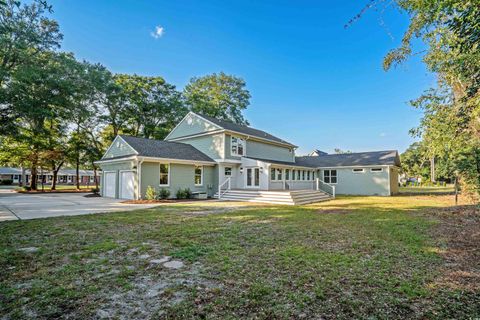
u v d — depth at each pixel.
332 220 8.51
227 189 19.00
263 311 2.73
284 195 14.82
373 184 23.11
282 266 4.09
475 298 3.02
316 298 3.02
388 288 3.28
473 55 4.24
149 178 15.81
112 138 29.42
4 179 46.69
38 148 26.12
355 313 2.70
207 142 20.17
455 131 7.93
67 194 23.22
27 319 2.59
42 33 17.52
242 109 35.28
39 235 6.21
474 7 3.58
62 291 3.20
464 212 10.02
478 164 8.27
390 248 5.12
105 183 19.36
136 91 27.78
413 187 37.28
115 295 3.12
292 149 27.00
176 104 29.72
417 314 2.68
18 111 16.11
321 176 26.42
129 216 9.20
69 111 20.91
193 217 9.03
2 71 14.70
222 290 3.24
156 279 3.60
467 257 4.54
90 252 4.85
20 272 3.83
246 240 5.78
